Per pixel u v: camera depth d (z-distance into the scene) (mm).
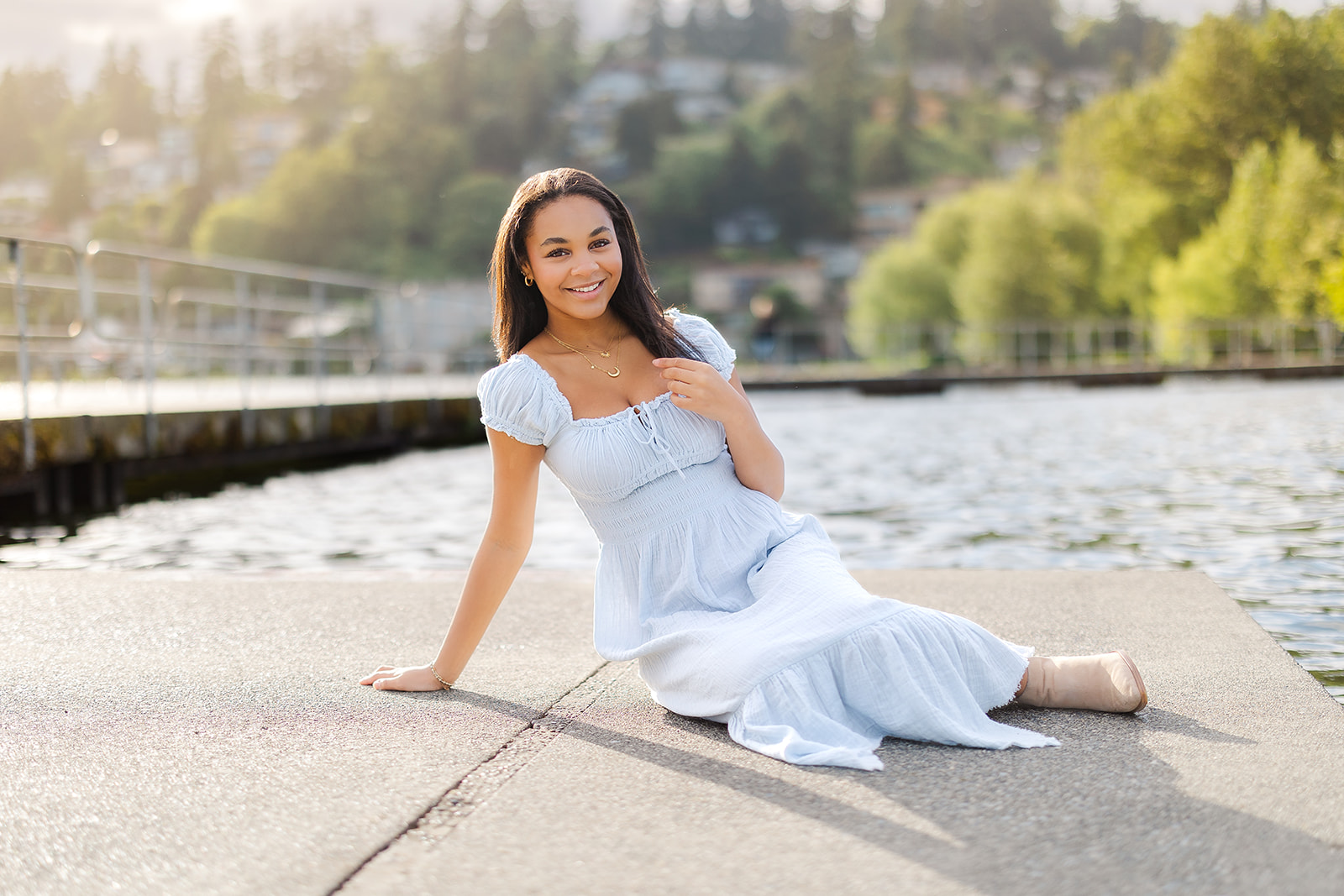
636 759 1901
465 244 88250
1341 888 1378
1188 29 30000
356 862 1517
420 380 16219
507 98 108375
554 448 2188
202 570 3660
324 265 86438
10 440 6188
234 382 14531
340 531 5715
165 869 1512
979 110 120688
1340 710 2080
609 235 2164
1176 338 26516
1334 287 16219
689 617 2139
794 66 133125
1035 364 29062
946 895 1386
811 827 1596
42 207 98188
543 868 1487
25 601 3189
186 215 98562
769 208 104500
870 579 3354
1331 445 8805
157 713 2182
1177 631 2699
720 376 2174
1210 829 1554
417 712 2182
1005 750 1893
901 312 41156
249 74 120562
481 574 2279
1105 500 6145
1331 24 25328
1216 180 30266
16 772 1870
